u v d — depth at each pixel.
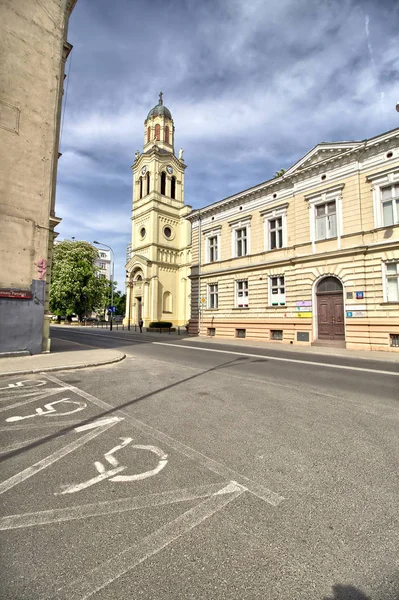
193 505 2.77
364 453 3.82
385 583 1.97
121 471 3.36
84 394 6.52
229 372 9.07
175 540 2.34
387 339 14.68
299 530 2.44
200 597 1.87
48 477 3.25
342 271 16.42
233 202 22.94
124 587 1.93
